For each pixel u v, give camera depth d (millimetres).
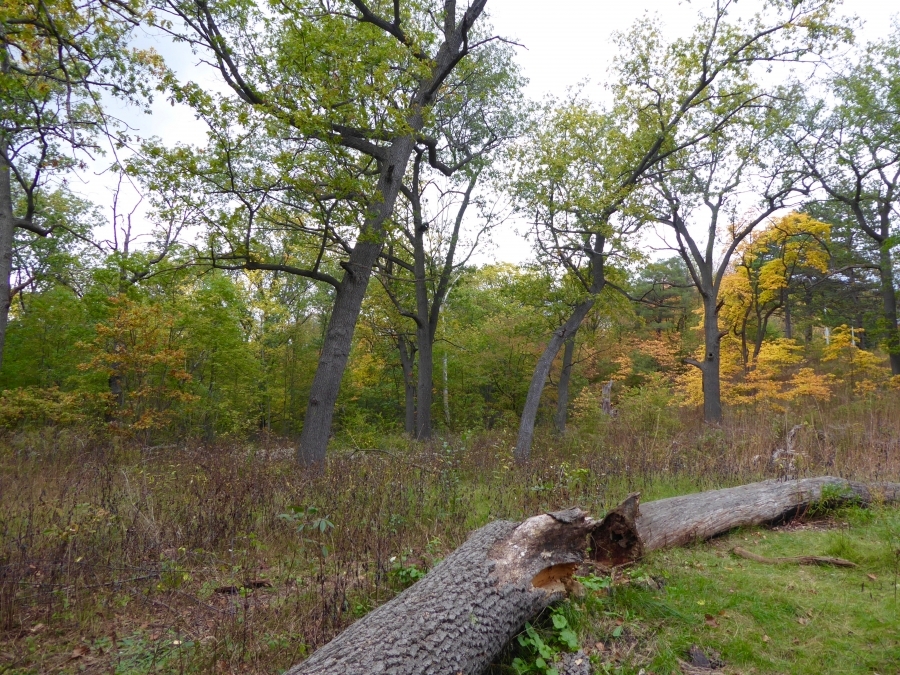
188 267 11477
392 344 24562
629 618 4113
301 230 10820
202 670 3549
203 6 9484
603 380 27703
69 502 6379
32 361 16641
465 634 3283
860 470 8484
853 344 22844
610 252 14586
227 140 9211
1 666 3572
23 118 8352
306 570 5129
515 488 7805
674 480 8586
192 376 15820
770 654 3732
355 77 9617
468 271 19859
